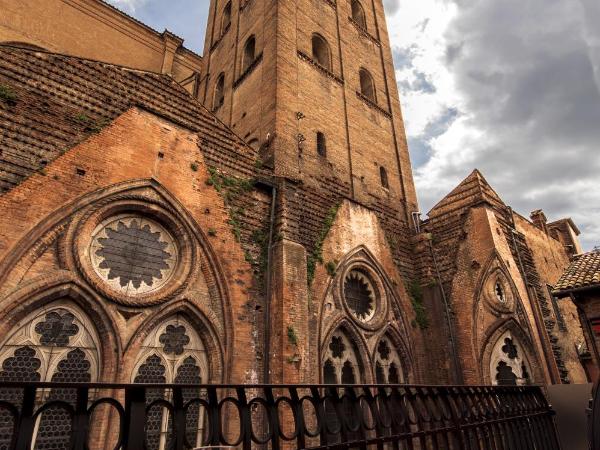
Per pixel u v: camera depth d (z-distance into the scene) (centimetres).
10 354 867
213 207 1328
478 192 2002
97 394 940
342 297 1560
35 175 989
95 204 1070
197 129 1412
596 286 1331
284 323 1242
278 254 1366
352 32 2630
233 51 2480
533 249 2691
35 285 905
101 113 1184
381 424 771
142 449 469
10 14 2148
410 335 1744
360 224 1802
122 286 1078
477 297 1795
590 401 594
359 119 2267
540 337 1794
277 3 2127
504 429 1010
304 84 2030
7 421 834
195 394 1102
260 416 1152
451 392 964
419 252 2003
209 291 1226
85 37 2462
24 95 1052
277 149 1681
